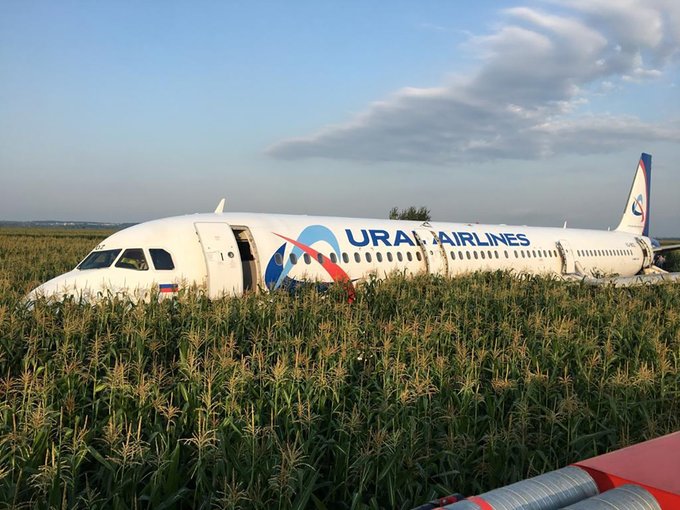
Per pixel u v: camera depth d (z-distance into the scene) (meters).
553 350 10.53
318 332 11.51
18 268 30.64
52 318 10.84
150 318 11.42
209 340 10.41
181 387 7.46
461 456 6.77
